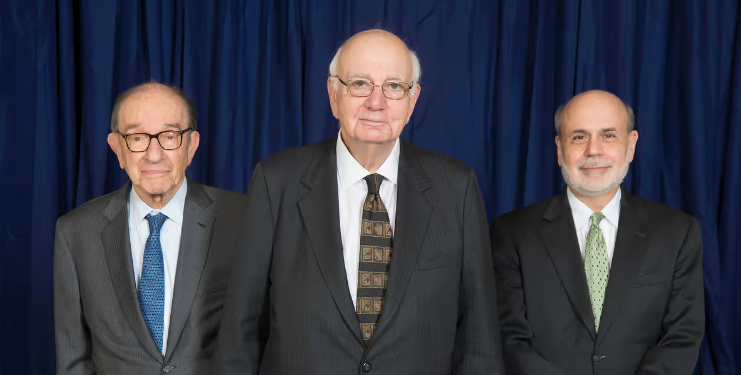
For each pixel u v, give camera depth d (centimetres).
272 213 123
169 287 148
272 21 214
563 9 212
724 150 216
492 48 217
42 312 205
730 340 212
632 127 170
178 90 156
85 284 145
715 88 213
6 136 206
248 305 122
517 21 216
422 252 120
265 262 122
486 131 217
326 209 121
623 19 211
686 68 213
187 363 143
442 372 122
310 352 116
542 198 215
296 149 131
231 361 121
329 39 213
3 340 207
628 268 159
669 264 160
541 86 215
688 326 156
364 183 125
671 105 218
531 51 216
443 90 216
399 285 117
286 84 214
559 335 159
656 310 158
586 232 167
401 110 119
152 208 151
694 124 211
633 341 156
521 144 217
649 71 214
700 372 212
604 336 156
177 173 149
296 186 124
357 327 116
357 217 124
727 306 213
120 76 209
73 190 210
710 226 211
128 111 147
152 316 144
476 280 126
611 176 162
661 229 163
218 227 151
